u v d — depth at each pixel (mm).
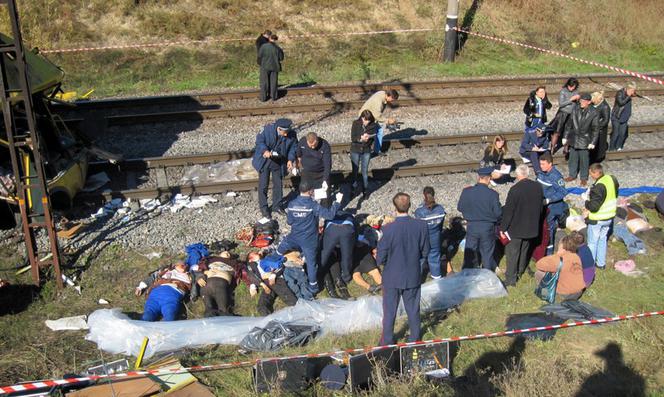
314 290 10062
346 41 21484
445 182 13539
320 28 21906
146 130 15422
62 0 20656
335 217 9938
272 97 17250
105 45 19891
